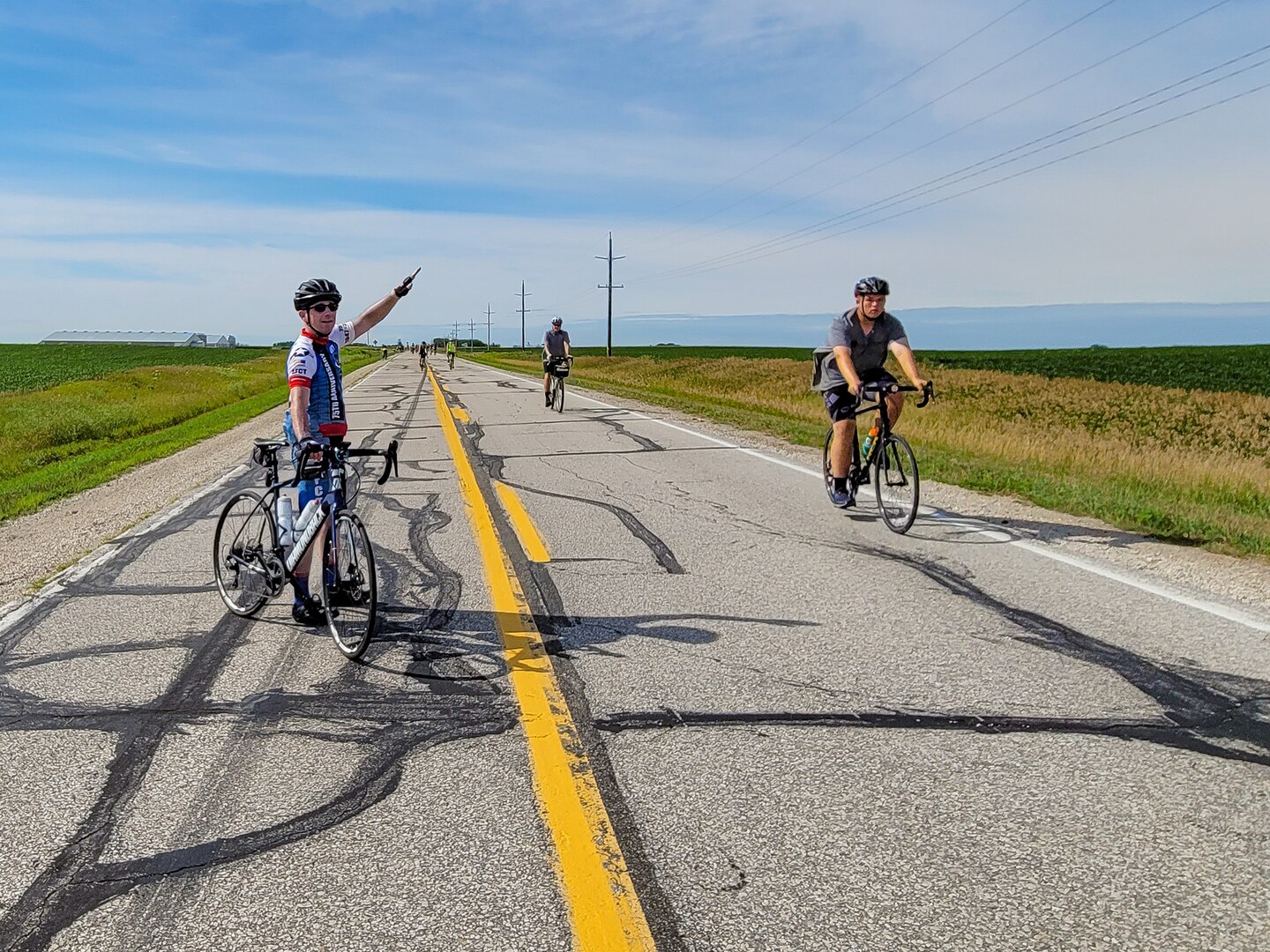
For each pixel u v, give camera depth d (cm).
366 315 520
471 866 278
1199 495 1045
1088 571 618
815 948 239
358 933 248
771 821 302
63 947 246
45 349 11475
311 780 335
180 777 339
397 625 512
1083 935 242
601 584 592
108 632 512
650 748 356
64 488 1129
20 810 317
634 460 1179
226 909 260
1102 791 320
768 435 1473
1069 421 2420
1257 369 4878
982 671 435
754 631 496
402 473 1082
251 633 505
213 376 4697
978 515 816
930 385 721
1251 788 321
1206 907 254
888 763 342
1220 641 474
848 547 696
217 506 916
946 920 249
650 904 258
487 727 377
